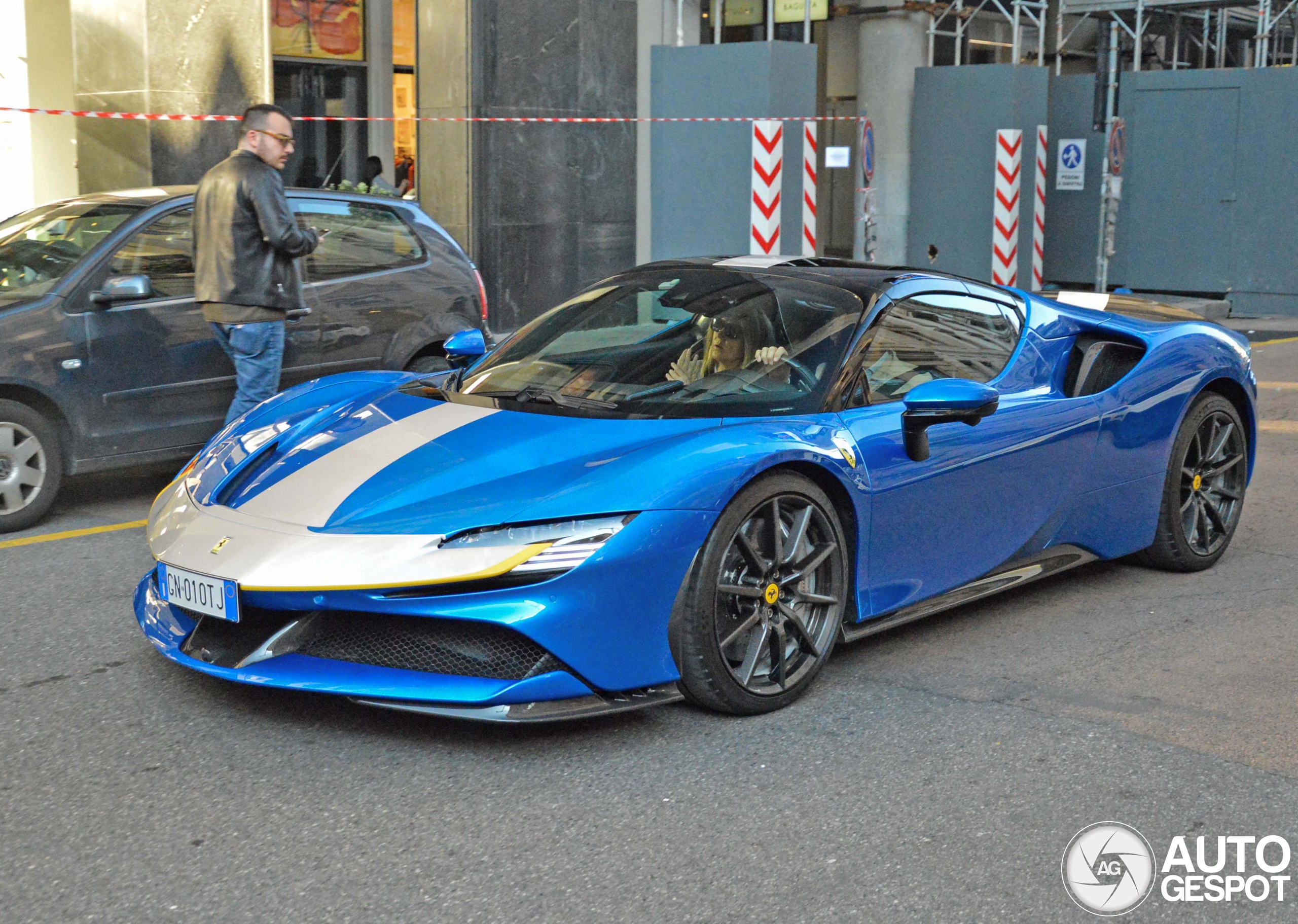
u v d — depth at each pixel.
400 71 13.68
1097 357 4.75
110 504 6.14
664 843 2.86
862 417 3.86
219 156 10.34
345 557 3.21
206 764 3.23
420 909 2.57
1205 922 2.58
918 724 3.55
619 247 13.28
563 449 3.55
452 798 3.06
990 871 2.76
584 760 3.28
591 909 2.58
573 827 2.92
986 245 15.62
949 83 15.55
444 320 6.89
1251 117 15.07
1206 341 5.09
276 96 12.54
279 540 3.34
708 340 4.02
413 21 13.77
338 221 6.57
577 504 3.25
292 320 6.25
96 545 5.34
